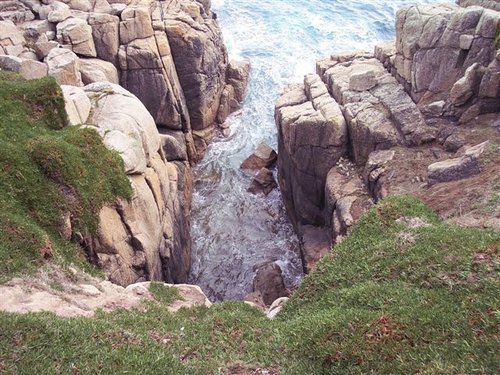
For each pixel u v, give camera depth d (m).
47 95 19.41
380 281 13.12
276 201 29.77
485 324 9.56
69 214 16.50
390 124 23.47
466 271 11.79
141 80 29.44
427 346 9.54
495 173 17.50
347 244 15.75
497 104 22.30
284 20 44.91
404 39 24.95
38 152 16.84
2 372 9.00
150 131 22.09
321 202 25.55
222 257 26.22
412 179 20.70
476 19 23.11
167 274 20.95
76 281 14.59
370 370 9.51
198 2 36.78
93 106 21.59
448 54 23.69
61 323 10.85
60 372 9.27
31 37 28.30
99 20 28.88
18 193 15.90
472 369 8.46
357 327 10.76
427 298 11.30
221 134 34.44
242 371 10.66
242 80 36.78
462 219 15.75
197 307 14.62
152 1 32.66
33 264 13.96
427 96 24.06
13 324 10.18
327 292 13.74
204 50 31.58
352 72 27.50
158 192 21.06
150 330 12.05
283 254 26.31
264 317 14.48
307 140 24.64
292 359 10.82
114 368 9.66
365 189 22.69
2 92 18.86
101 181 17.89
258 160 31.81
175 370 10.11
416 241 14.16
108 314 12.72
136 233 18.56
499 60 21.70
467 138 21.48
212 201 29.67
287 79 38.06
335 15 45.88
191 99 31.88
